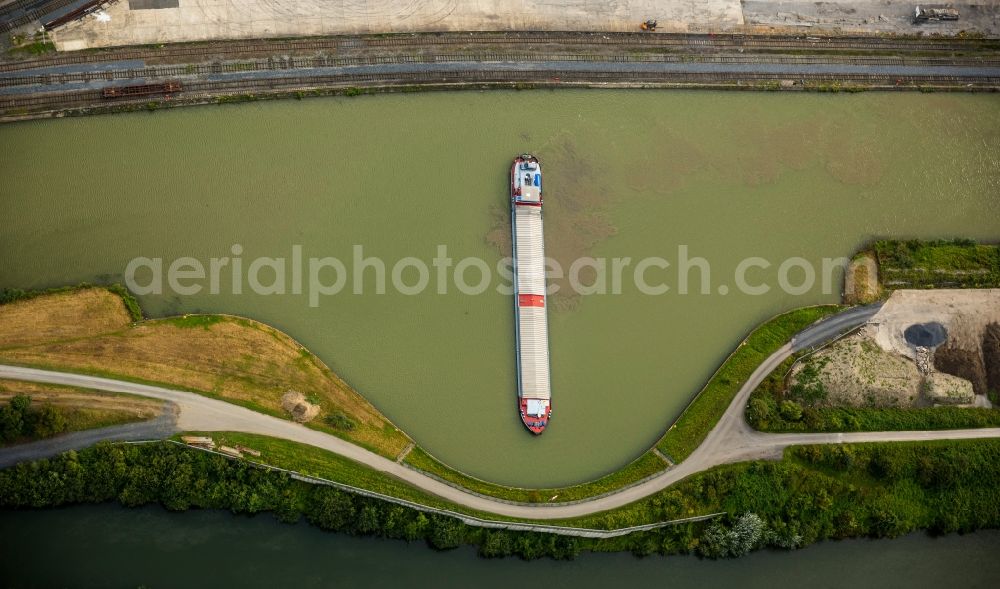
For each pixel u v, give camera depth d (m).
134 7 154.75
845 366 150.75
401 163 154.38
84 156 148.25
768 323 153.75
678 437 145.38
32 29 151.12
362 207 151.38
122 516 131.88
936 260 159.88
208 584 130.12
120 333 139.75
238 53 155.25
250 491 133.00
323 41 157.50
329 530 134.75
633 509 139.50
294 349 143.12
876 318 155.12
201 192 149.00
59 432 132.25
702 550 140.25
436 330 146.75
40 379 134.88
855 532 144.25
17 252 142.75
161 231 146.50
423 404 143.12
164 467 132.00
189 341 140.75
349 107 155.88
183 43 154.38
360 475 136.50
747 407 147.00
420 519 134.62
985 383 152.88
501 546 135.88
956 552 146.38
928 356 153.38
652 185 158.75
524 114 159.38
